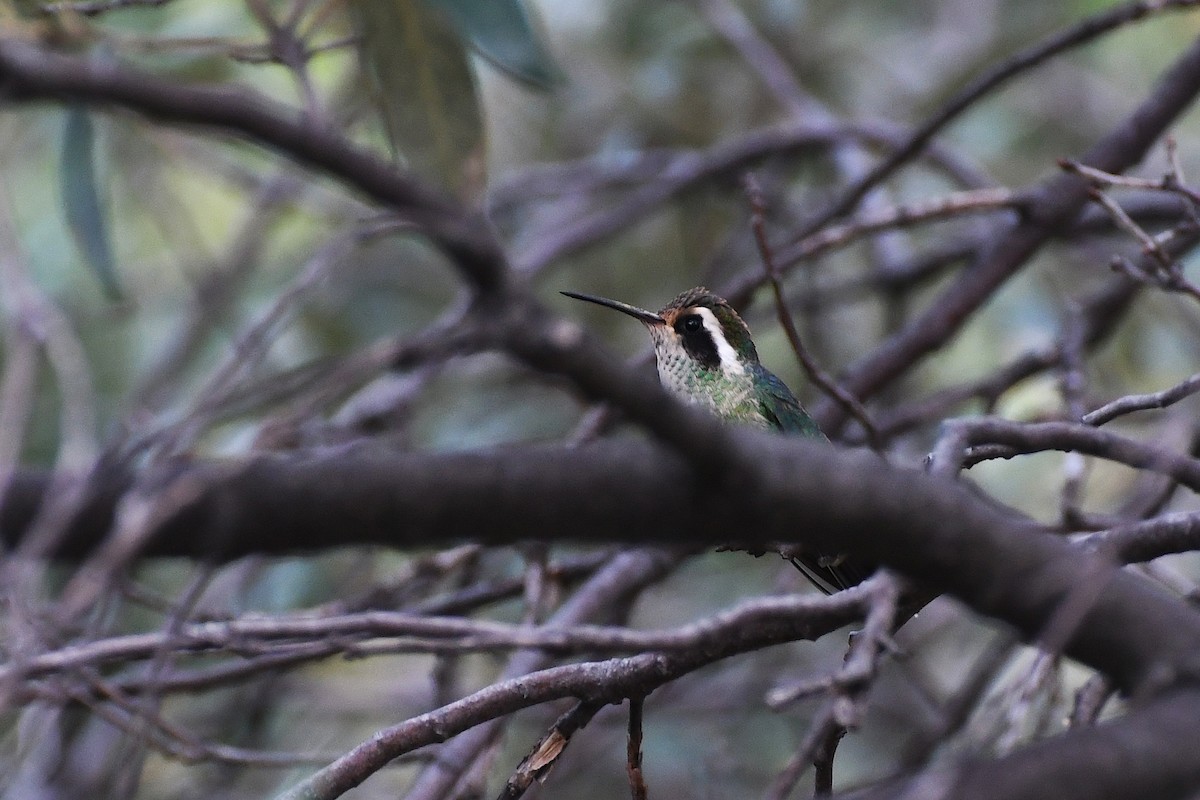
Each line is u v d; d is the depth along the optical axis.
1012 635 8.06
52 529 2.84
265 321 5.38
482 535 3.03
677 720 10.05
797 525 3.21
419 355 3.60
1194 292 5.89
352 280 11.73
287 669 6.88
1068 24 12.45
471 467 2.97
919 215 8.90
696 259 12.23
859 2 13.05
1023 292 12.11
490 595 8.22
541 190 12.10
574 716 5.21
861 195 9.80
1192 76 9.14
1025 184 12.87
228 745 9.34
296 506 2.90
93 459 3.63
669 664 4.93
